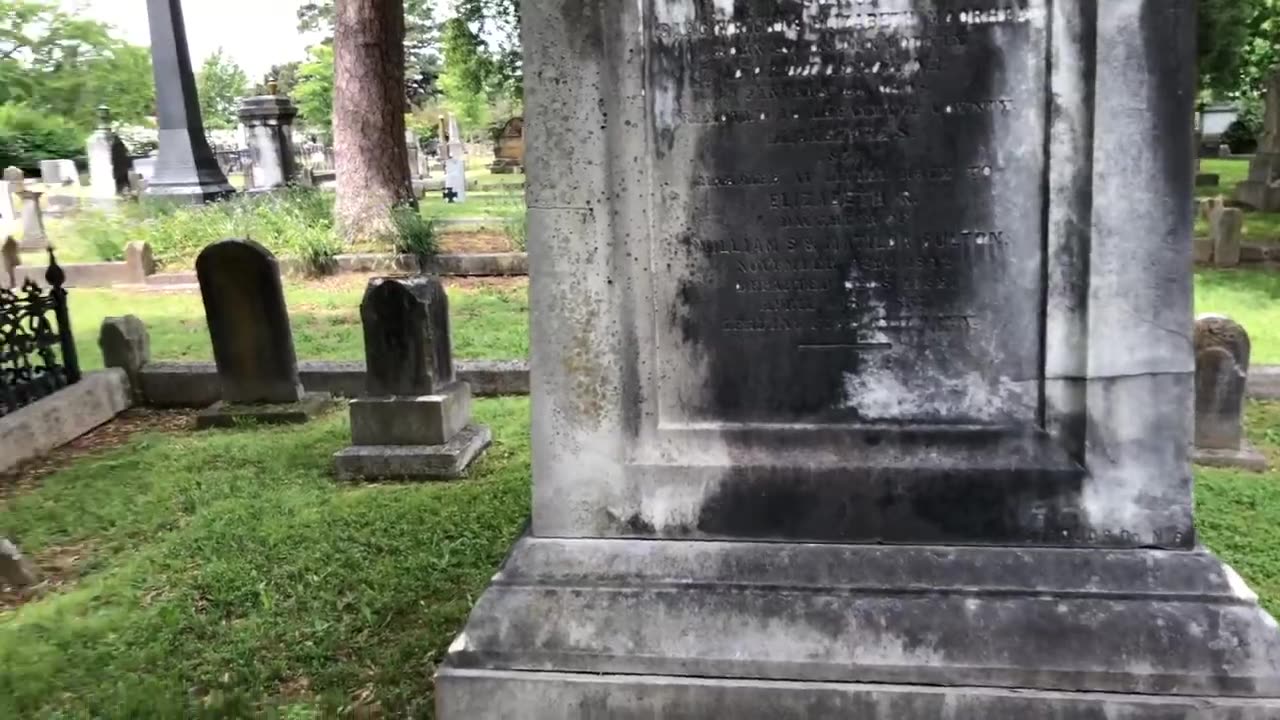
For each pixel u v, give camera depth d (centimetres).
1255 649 282
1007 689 288
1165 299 292
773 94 302
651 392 320
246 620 418
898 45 296
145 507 562
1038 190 297
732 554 314
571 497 325
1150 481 300
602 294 315
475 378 798
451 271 1416
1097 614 290
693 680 300
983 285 304
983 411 309
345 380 798
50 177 3102
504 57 2586
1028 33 290
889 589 301
